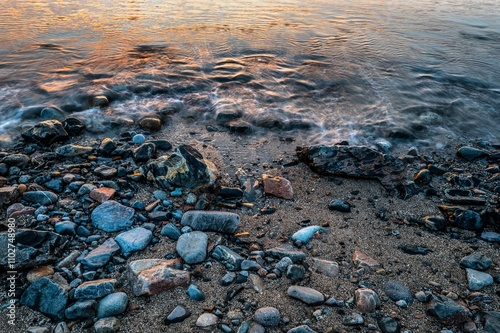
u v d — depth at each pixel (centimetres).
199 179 142
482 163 173
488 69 282
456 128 204
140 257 113
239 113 202
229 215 127
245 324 95
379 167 156
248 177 153
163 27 338
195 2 447
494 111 223
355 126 199
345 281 110
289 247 121
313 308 101
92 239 117
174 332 93
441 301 103
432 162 173
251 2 466
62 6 394
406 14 448
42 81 223
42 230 117
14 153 158
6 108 194
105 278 105
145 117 191
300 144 181
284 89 232
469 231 132
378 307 102
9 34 299
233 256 113
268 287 106
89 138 174
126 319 95
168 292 103
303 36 333
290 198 144
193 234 120
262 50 292
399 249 123
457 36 361
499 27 402
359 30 363
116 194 137
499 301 105
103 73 237
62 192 136
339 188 151
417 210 141
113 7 400
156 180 142
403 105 223
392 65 279
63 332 90
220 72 249
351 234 128
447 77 264
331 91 234
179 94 219
